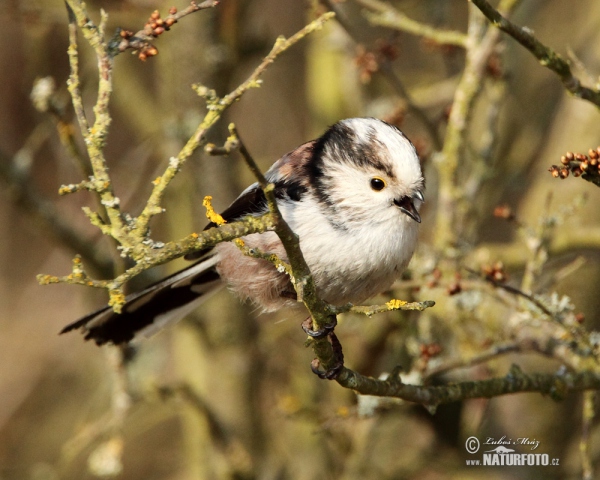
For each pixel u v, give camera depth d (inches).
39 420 589.0
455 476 433.7
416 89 503.5
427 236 467.5
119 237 214.1
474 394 283.9
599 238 394.6
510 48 500.1
